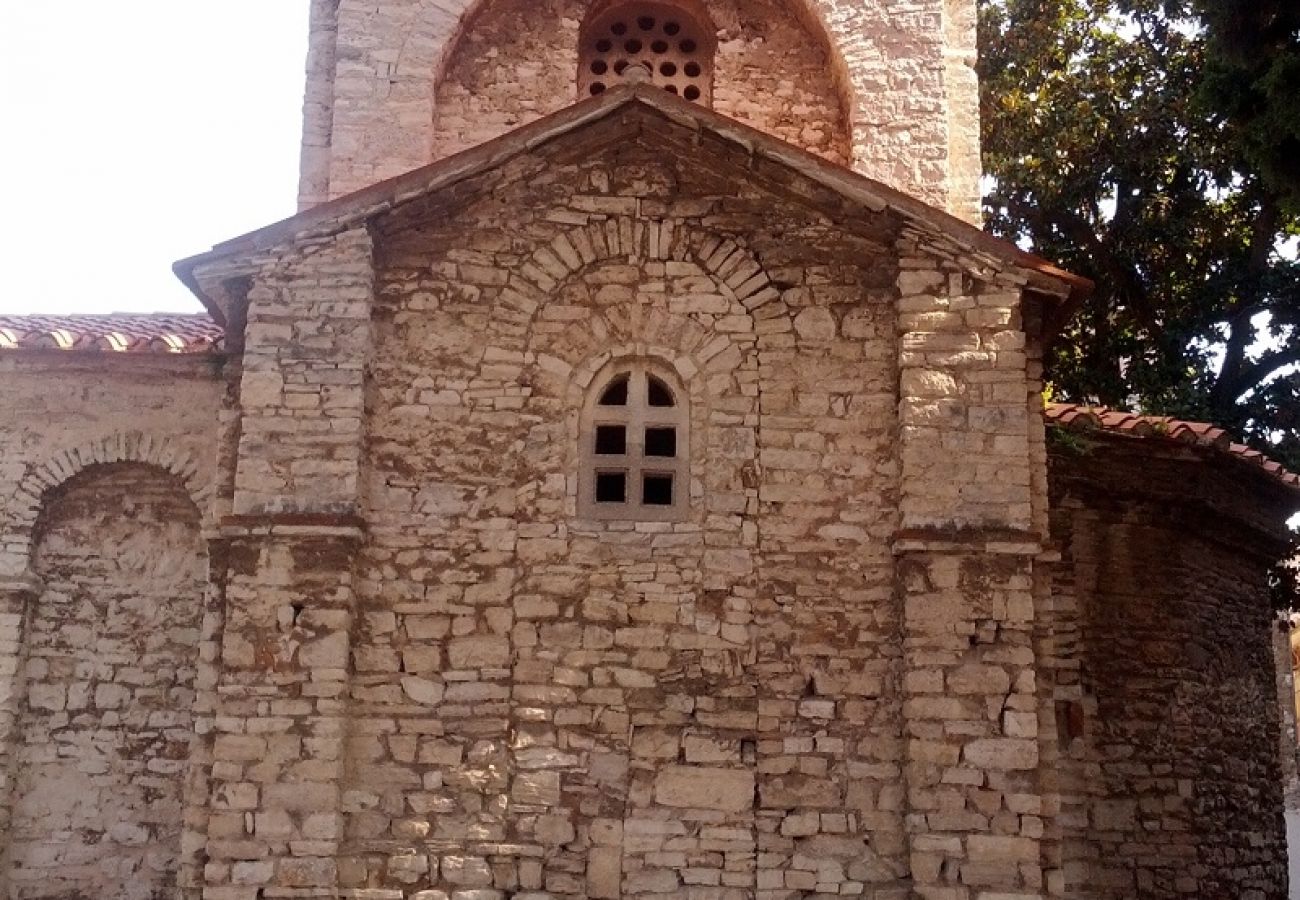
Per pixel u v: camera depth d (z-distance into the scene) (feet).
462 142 50.42
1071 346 72.69
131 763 45.85
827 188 38.86
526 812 35.42
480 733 35.83
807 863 35.29
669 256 39.42
